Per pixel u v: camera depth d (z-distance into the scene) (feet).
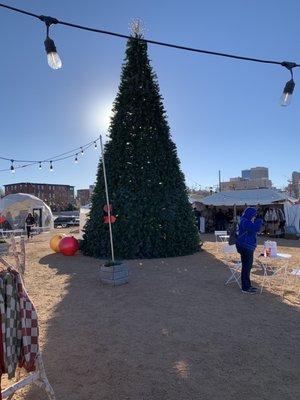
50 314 21.50
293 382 13.52
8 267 10.41
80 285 28.35
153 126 43.75
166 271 33.14
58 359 15.65
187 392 12.89
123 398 12.57
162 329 18.85
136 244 40.45
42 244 61.16
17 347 10.11
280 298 24.21
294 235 67.87
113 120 44.68
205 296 24.73
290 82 21.03
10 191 333.01
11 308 9.87
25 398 12.63
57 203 331.36
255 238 25.48
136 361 15.35
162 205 41.73
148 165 42.22
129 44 45.83
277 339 17.44
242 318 20.36
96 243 42.39
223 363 15.05
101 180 43.47
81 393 12.94
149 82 44.96
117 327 19.25
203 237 68.85
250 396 12.59
